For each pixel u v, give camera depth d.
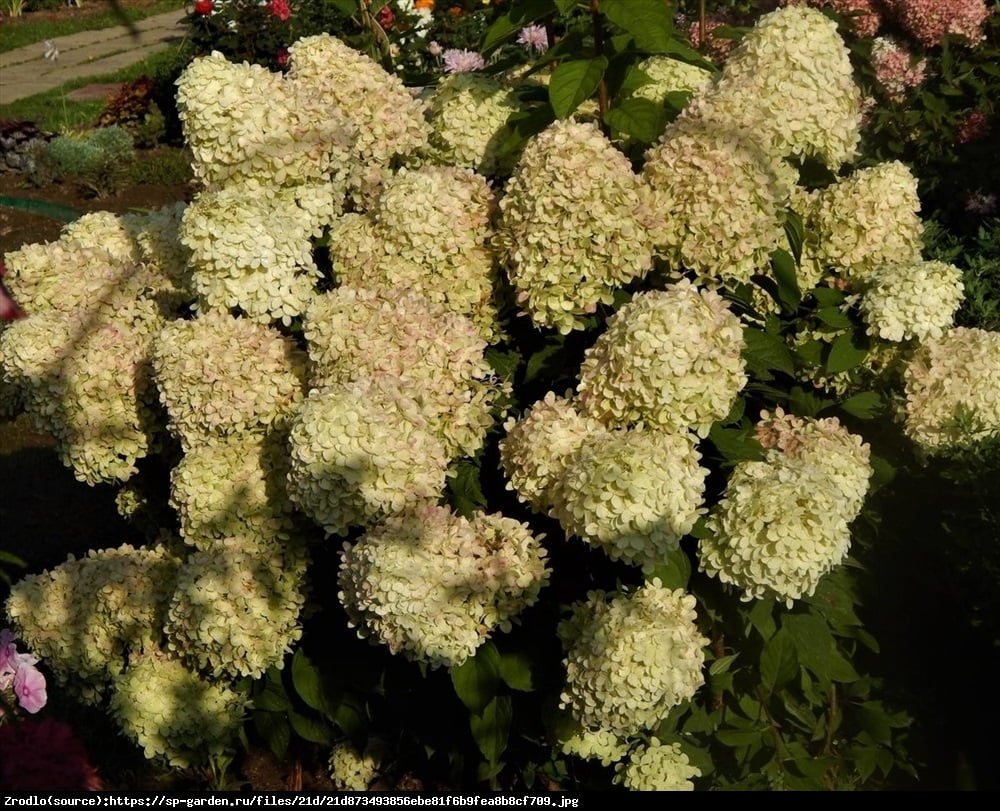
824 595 1.69
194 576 1.71
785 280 1.77
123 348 1.86
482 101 1.95
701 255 1.67
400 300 1.70
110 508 2.61
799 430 1.74
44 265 1.91
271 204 1.80
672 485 1.52
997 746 1.71
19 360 1.84
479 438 1.71
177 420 1.73
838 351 1.83
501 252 1.75
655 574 1.60
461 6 4.47
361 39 2.68
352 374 1.66
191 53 5.30
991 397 1.79
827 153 1.76
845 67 1.75
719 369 1.58
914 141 2.86
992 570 1.70
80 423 1.85
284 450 1.73
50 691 2.03
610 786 1.74
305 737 1.83
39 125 5.95
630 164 1.73
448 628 1.56
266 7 4.98
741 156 1.66
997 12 2.97
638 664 1.51
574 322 1.70
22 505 2.64
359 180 1.92
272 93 1.79
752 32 1.77
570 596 1.72
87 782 1.43
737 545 1.55
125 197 4.78
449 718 1.78
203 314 1.74
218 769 1.91
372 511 1.59
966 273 2.41
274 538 1.74
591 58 1.84
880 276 1.83
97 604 1.83
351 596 1.61
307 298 1.76
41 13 10.16
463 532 1.59
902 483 1.90
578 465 1.54
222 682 1.81
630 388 1.57
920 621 1.84
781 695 1.66
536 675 1.66
